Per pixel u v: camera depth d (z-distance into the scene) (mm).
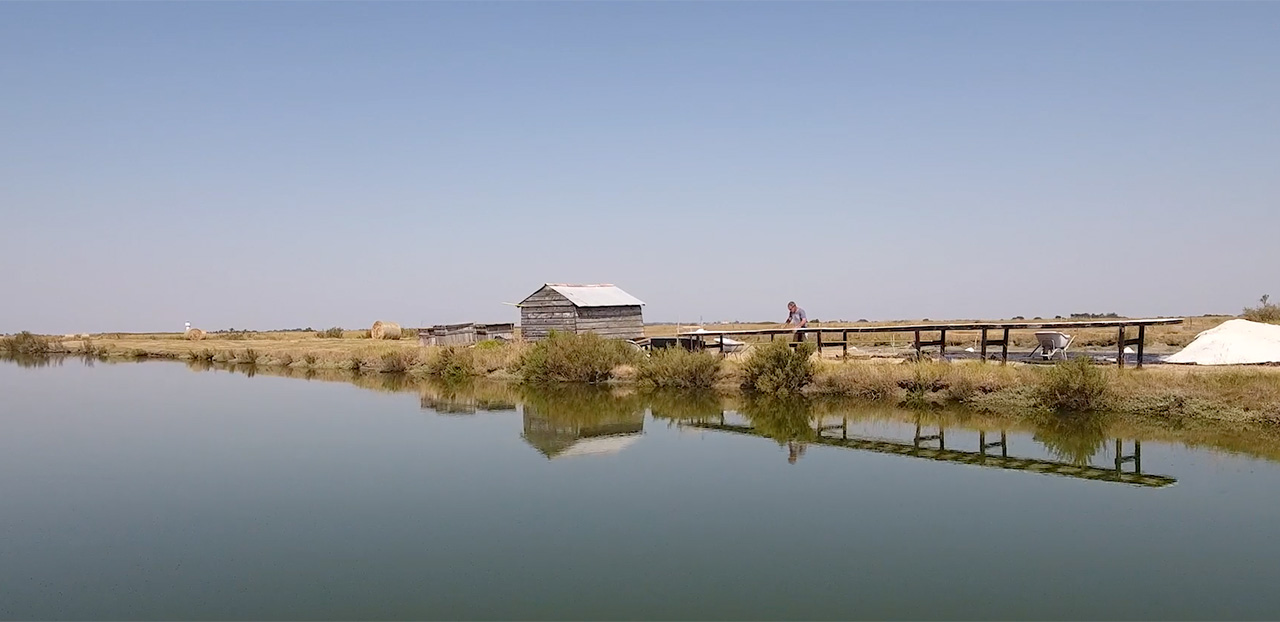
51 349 73750
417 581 10258
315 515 13523
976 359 28594
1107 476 14805
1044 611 8961
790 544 11414
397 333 68312
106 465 17953
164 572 10789
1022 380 22875
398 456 18562
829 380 26828
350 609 9391
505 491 14898
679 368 30953
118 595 9969
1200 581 9758
